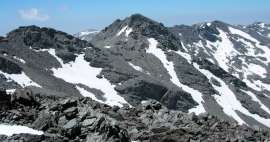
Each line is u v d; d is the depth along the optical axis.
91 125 32.91
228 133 38.50
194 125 39.31
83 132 32.12
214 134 37.22
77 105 38.56
